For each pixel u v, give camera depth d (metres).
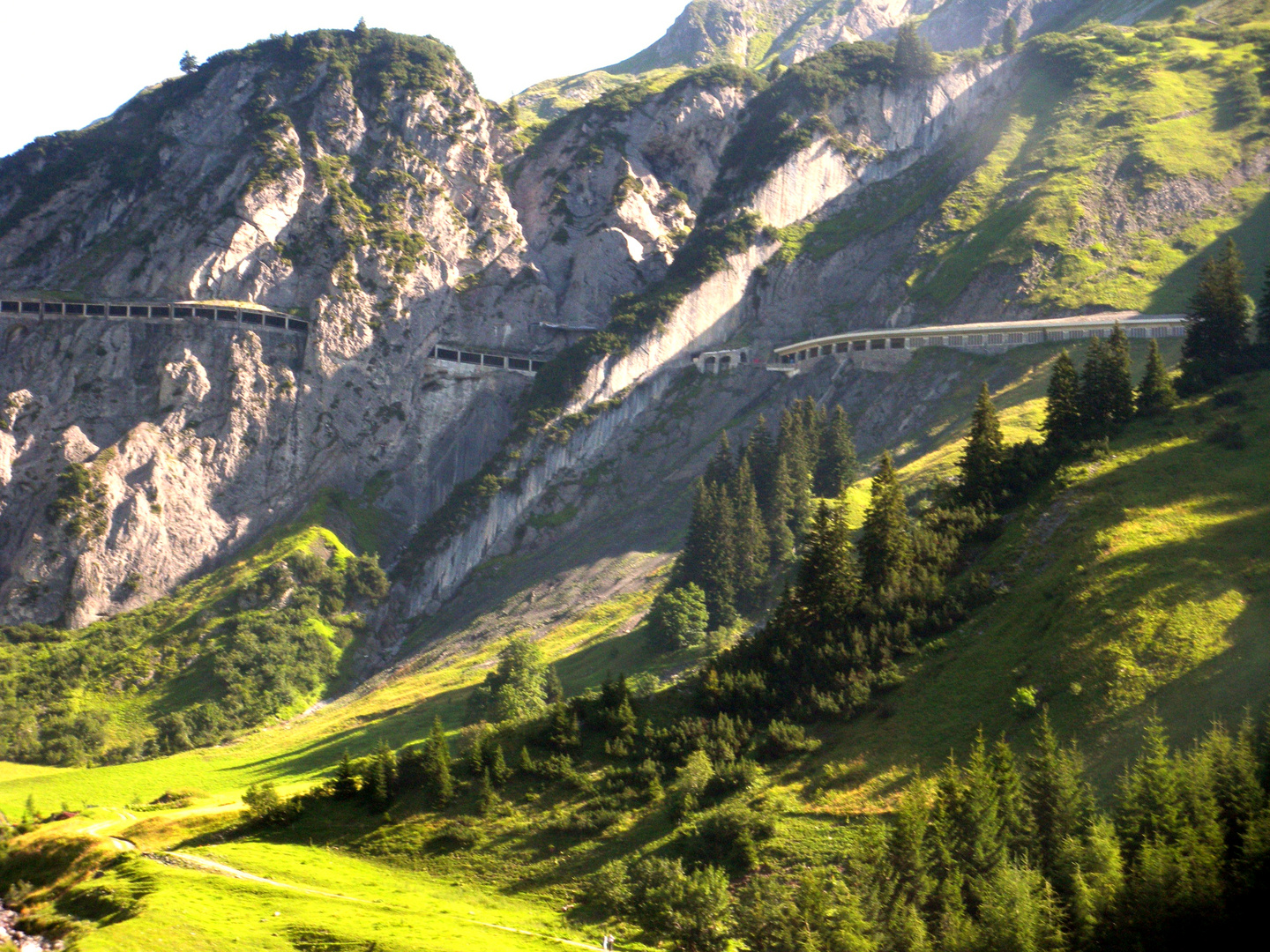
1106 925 61.25
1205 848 61.28
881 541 106.38
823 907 66.25
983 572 102.25
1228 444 102.81
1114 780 72.44
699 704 100.00
